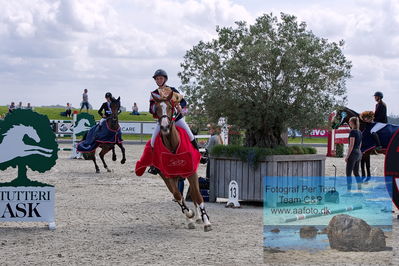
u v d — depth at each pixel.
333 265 5.71
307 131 11.64
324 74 11.43
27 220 8.82
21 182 8.83
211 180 11.51
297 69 11.16
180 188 11.47
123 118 48.59
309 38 11.26
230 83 11.37
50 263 6.28
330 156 25.55
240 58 11.33
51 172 17.44
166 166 8.20
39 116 8.95
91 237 7.84
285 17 11.58
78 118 23.25
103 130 17.48
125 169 18.78
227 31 11.55
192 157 8.20
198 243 7.41
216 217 9.65
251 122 11.22
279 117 11.22
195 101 11.52
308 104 11.13
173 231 8.33
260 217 9.64
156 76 8.51
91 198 11.99
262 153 10.62
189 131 8.64
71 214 9.91
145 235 8.00
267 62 11.05
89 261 6.38
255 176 10.80
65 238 7.78
